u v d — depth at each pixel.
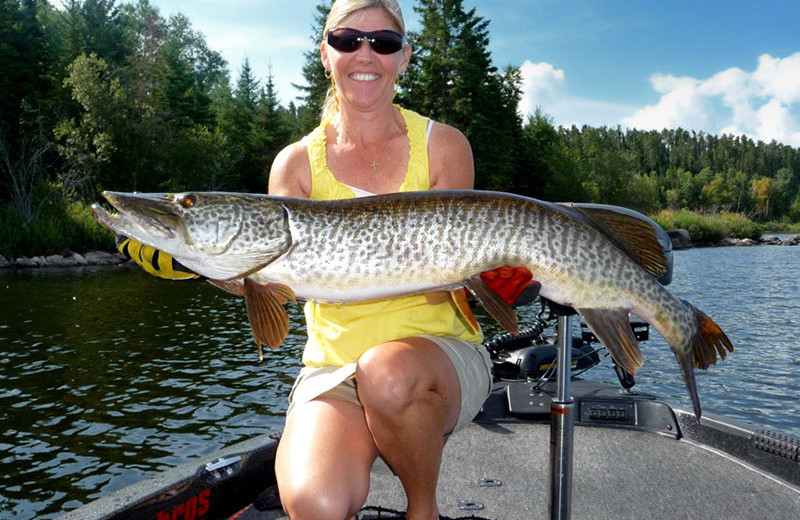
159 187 42.62
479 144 48.06
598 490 2.85
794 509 2.63
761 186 139.12
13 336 13.29
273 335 2.34
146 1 67.75
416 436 1.95
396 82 2.48
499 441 3.45
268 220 2.29
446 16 48.47
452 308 2.38
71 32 50.94
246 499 2.82
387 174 2.44
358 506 2.00
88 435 7.76
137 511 2.27
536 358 4.17
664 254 2.28
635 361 2.21
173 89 54.50
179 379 10.19
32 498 6.14
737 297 20.69
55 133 38.00
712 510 2.65
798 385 9.98
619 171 73.44
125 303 18.06
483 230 2.18
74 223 31.62
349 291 2.25
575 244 2.19
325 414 2.08
